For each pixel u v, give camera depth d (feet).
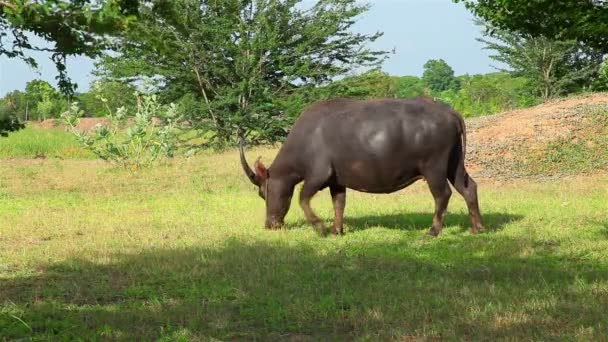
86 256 30.35
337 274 26.45
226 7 84.43
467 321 19.92
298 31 88.43
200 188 54.54
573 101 69.77
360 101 34.71
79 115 64.85
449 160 34.22
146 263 28.66
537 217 38.73
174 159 68.64
